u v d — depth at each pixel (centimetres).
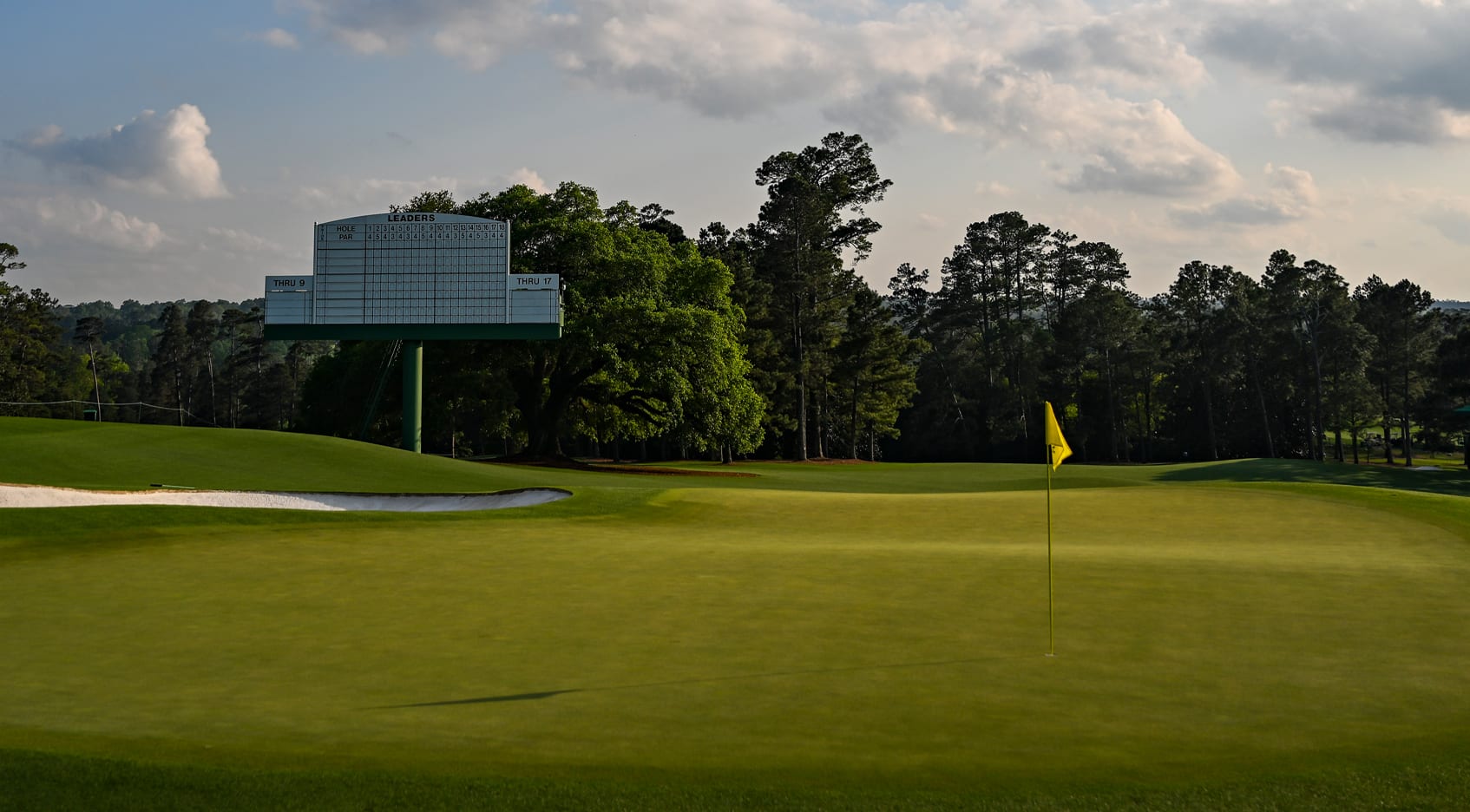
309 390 7538
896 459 11206
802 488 4528
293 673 1017
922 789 679
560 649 1124
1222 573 1636
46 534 2009
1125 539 2234
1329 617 1297
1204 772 712
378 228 4778
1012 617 1298
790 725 835
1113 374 10338
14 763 706
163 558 1806
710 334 5697
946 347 11706
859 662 1063
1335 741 790
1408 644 1148
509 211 6056
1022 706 894
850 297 8950
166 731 808
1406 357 9181
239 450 3888
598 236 5806
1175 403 10488
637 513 2636
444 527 2288
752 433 6266
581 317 5519
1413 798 667
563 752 759
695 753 758
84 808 638
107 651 1120
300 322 4772
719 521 2566
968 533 2364
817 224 8400
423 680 988
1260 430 10031
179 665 1052
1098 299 10188
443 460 4388
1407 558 1856
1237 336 9688
